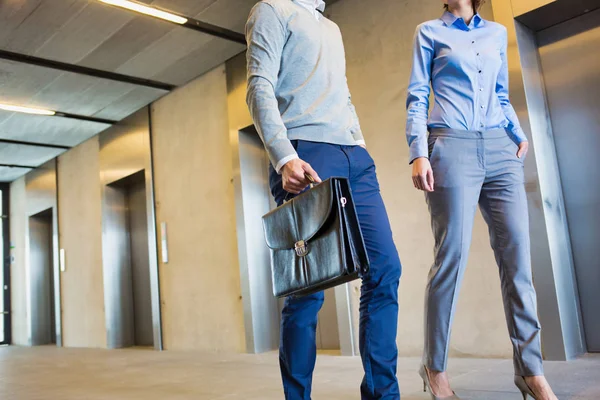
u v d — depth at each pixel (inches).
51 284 347.3
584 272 119.0
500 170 70.8
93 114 243.6
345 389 98.5
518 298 69.2
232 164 192.9
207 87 206.8
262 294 188.1
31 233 342.3
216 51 187.8
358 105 150.1
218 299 200.8
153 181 232.4
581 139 119.8
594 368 97.7
